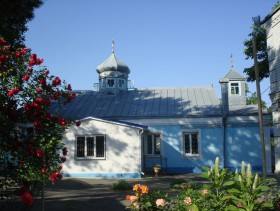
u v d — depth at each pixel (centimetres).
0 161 632
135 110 2572
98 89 3144
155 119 2441
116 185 1440
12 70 675
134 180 1847
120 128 1983
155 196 656
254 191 473
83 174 1966
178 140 2403
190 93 2830
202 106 2552
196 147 2402
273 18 1780
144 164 2384
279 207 529
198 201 546
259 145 2352
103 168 1961
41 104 691
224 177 531
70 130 2005
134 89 3034
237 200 477
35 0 1246
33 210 963
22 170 617
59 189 1466
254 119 2380
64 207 1021
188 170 2356
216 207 512
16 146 638
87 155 1986
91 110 2625
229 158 2372
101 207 1021
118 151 1966
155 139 2448
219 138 2369
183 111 2480
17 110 665
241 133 2383
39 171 625
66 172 1980
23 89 702
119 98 2869
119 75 3045
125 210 968
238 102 2661
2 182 623
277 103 1716
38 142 659
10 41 1531
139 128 1966
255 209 469
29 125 710
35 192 712
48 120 708
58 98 778
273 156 2845
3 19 1293
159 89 2981
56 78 741
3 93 662
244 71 2938
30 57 713
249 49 2869
